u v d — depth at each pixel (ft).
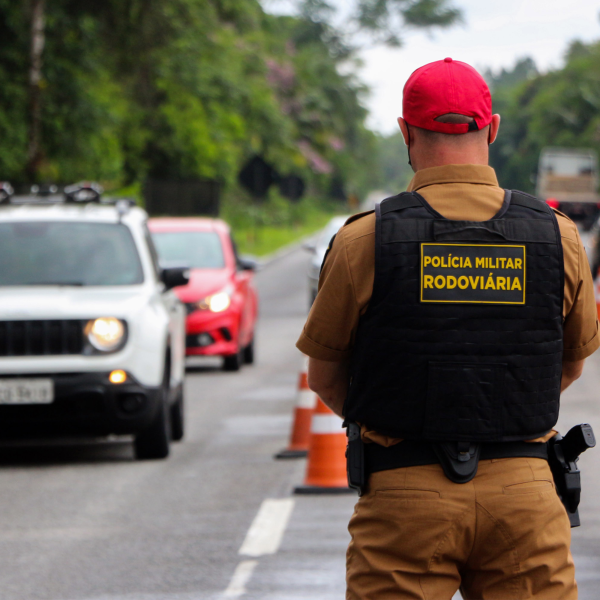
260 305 236.02
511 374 26.43
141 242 86.79
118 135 308.40
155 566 53.21
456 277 26.40
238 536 58.54
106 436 80.02
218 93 346.74
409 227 26.61
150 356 79.20
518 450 26.68
